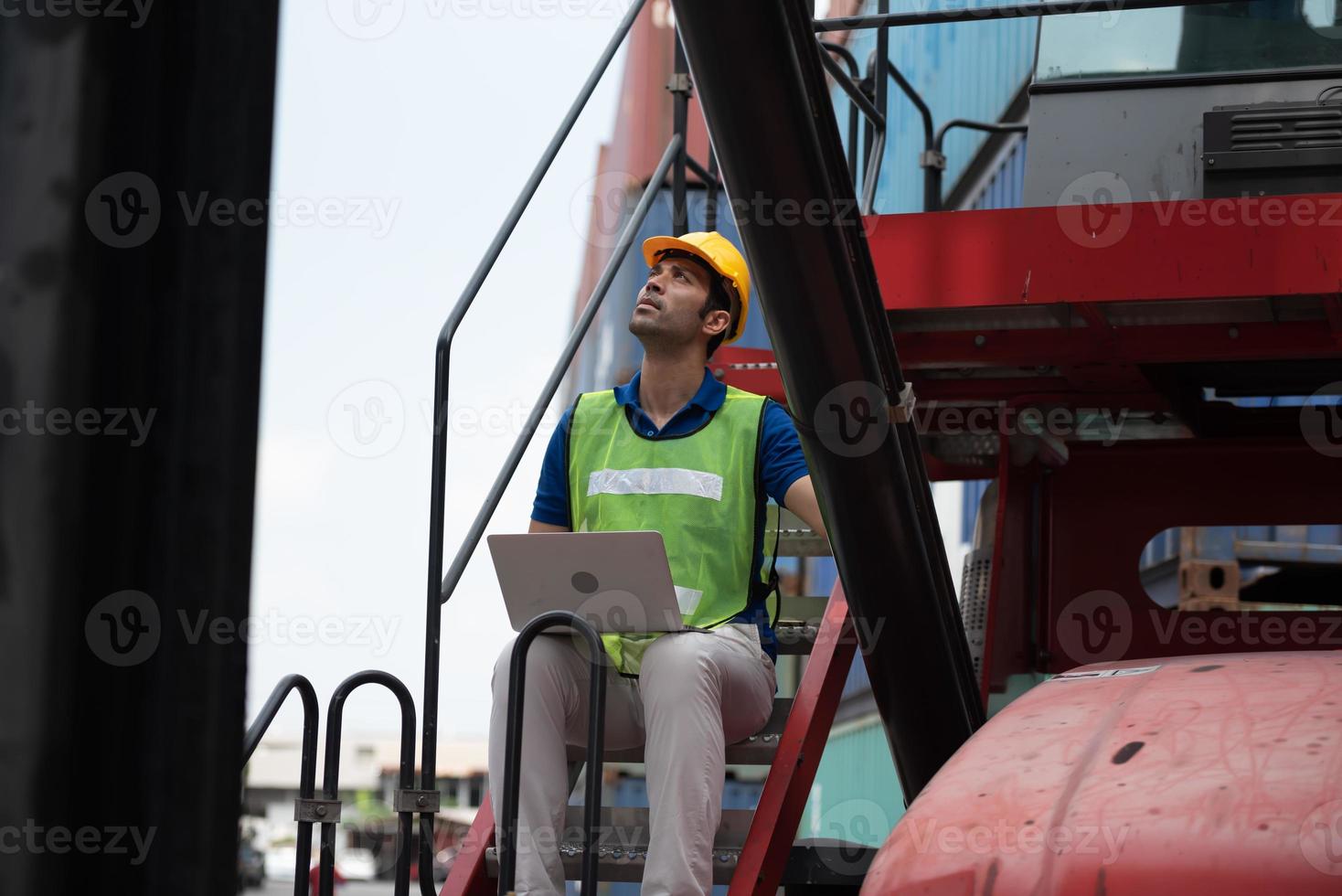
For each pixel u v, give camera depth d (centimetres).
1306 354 412
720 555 341
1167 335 421
